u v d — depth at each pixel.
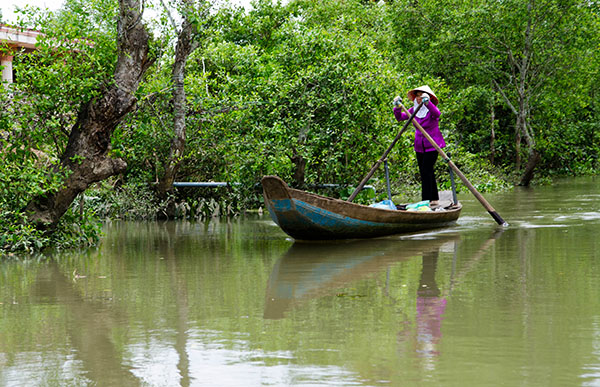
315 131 12.98
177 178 13.49
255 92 12.50
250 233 9.78
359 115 12.80
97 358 3.53
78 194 8.70
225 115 12.30
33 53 8.53
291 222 8.07
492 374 3.12
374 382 3.05
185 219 12.70
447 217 9.54
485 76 24.30
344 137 12.73
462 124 26.73
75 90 8.02
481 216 11.16
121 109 7.97
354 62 12.94
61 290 5.48
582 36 23.44
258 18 21.27
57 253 7.83
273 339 3.82
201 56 14.15
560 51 23.38
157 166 12.46
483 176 20.36
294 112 12.86
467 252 7.09
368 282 5.54
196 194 13.43
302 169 13.30
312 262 6.71
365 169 13.75
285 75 13.17
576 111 28.09
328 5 26.14
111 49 9.23
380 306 4.61
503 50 24.53
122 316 4.49
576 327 3.94
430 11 24.89
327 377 3.13
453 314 4.32
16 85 8.04
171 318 4.41
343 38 13.35
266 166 12.45
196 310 4.64
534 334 3.80
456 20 23.67
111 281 5.87
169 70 12.23
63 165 8.03
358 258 6.89
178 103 11.79
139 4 8.20
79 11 9.48
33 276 6.19
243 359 3.45
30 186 7.52
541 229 9.03
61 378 3.21
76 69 8.25
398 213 8.56
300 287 5.40
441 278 5.62
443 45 23.95
